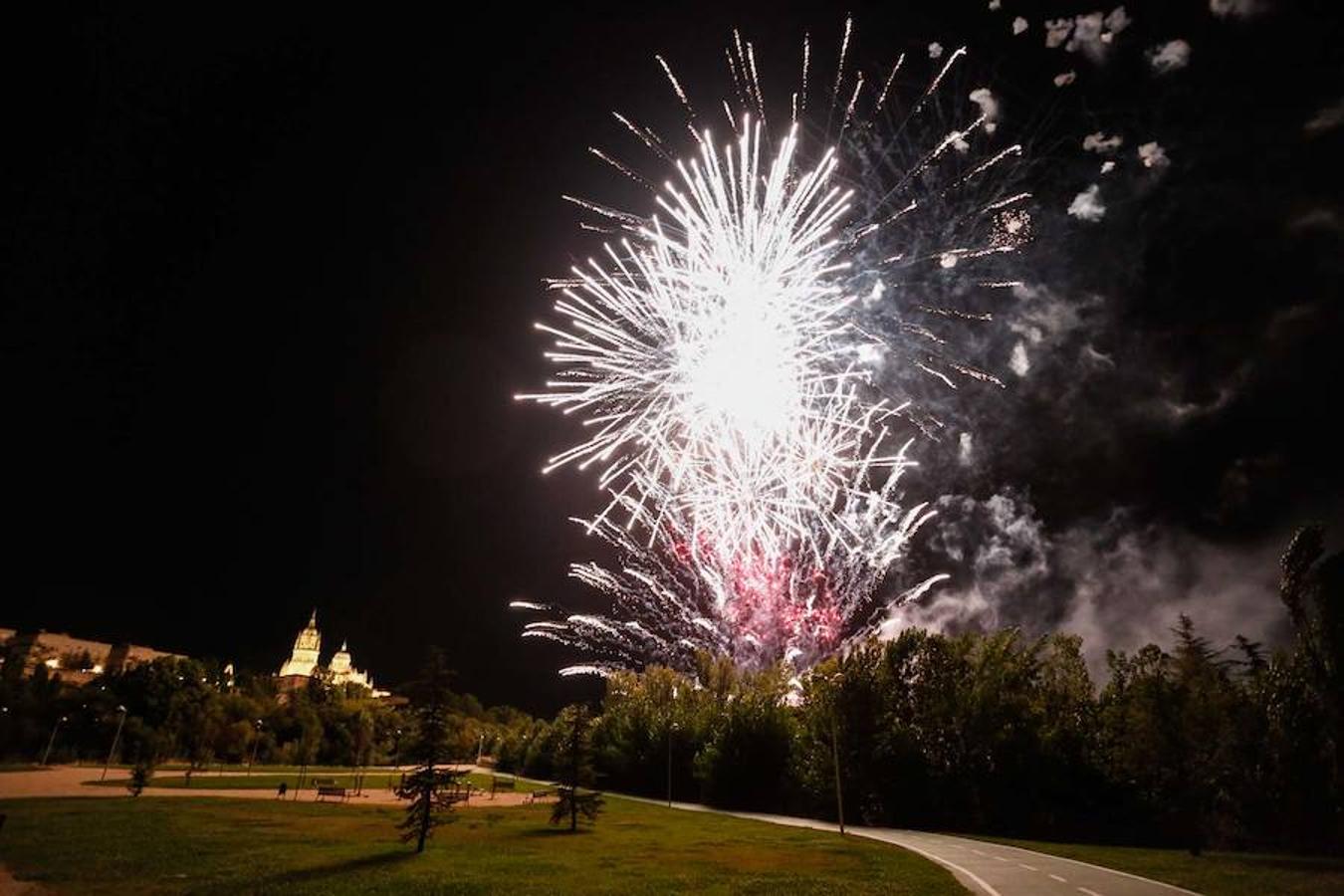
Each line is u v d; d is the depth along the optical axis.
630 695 92.69
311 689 162.62
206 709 120.00
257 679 168.00
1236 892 22.38
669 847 35.16
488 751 178.88
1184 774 36.69
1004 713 48.72
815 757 55.06
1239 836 36.09
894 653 54.69
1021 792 46.12
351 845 33.88
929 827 49.28
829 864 29.23
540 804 62.81
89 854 28.88
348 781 88.31
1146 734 37.47
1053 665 51.62
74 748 109.75
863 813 52.12
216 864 27.67
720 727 67.69
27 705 113.06
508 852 32.75
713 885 24.70
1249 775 35.47
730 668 80.25
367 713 143.62
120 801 51.78
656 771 79.88
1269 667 36.69
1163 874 26.03
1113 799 43.19
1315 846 33.50
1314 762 33.78
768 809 62.69
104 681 122.62
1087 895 21.83
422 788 33.09
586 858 31.23
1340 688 31.94
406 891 23.56
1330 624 32.03
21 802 49.56
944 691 52.03
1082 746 45.34
